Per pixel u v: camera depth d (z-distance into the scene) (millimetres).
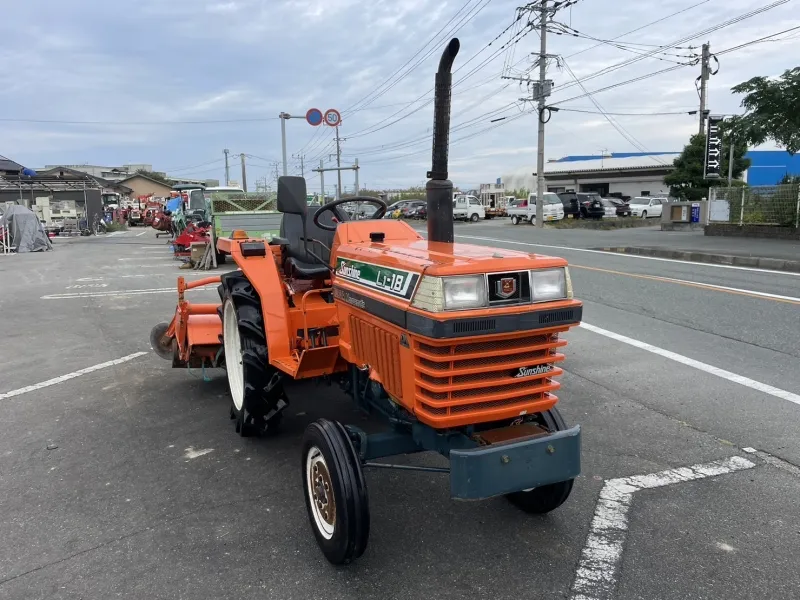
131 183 68062
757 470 3812
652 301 8945
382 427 4684
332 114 22078
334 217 4777
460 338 2475
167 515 3469
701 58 30047
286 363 3848
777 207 18750
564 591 2729
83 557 3074
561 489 3125
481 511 3451
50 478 3957
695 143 30234
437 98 3502
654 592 2705
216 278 5418
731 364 5891
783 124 19641
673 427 4496
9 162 44031
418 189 61438
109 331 8148
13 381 6016
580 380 5586
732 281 10531
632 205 37844
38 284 12914
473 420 2656
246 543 3170
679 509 3387
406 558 3008
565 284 2734
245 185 62250
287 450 4336
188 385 5848
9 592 2801
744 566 2871
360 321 3205
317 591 2764
